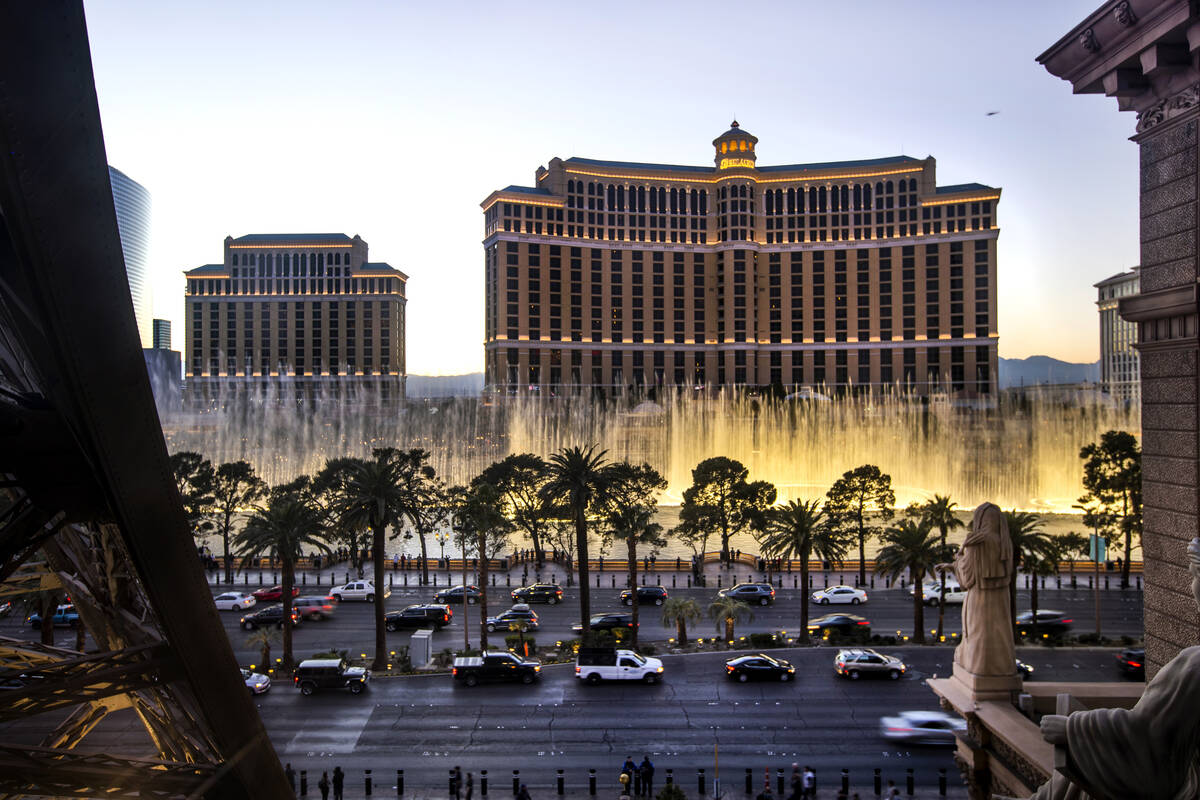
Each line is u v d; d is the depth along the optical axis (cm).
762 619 5178
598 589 6194
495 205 19588
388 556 8050
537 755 3073
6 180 630
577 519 4566
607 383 19925
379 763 3012
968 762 1533
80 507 849
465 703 3653
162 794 955
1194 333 1455
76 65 666
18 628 4872
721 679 3959
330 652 4253
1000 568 1505
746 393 19562
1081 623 4928
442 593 5644
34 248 664
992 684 1499
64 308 700
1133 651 3928
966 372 19112
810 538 4588
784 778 2841
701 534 7319
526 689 3841
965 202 19200
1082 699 1480
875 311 19838
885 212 19888
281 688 3878
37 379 779
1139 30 1470
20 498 863
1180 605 1488
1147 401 1599
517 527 7044
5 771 854
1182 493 1492
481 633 4331
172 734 1141
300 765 2997
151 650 909
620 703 3631
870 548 8306
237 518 9475
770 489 7119
